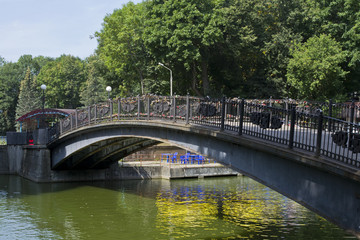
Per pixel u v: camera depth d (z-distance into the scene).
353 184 8.80
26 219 20.83
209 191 29.97
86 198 26.69
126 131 21.75
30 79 89.25
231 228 18.62
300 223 19.50
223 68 48.41
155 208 23.52
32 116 42.19
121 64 55.56
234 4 47.53
